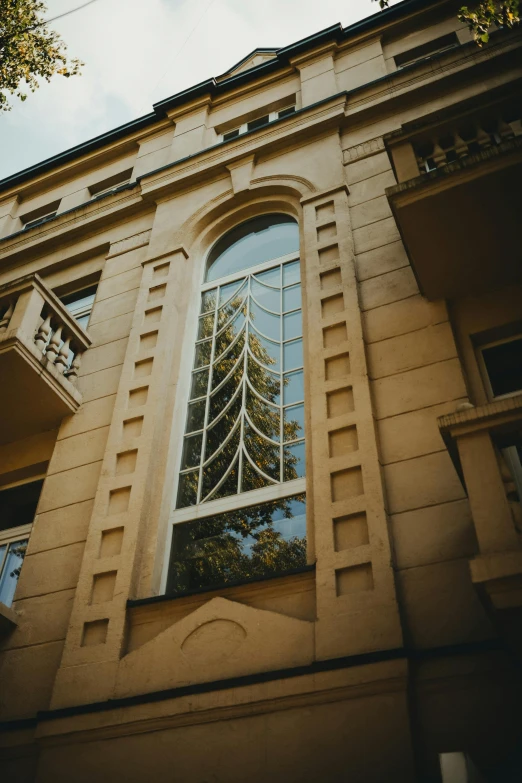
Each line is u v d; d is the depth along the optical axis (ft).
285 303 31.42
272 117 43.75
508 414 16.94
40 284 30.55
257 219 37.11
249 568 23.36
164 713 19.57
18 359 28.30
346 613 19.44
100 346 33.35
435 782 16.02
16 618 24.17
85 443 29.09
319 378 25.58
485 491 16.30
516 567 14.87
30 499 30.12
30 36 37.78
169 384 29.99
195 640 20.99
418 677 17.76
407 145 27.25
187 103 46.88
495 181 23.95
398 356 25.26
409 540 20.56
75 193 48.55
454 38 40.96
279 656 19.56
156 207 40.24
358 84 40.24
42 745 20.38
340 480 22.59
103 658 21.65
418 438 22.70
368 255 29.53
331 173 34.78
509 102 26.73
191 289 34.45
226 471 26.58
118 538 24.89
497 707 16.63
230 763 18.03
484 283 26.18
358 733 17.20
